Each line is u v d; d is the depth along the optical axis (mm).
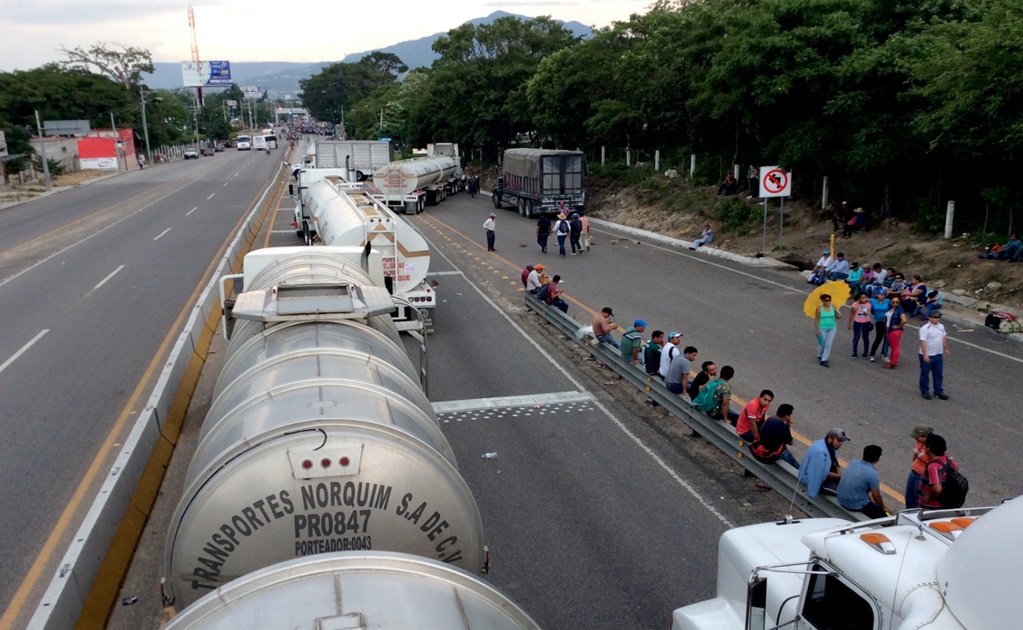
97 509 7746
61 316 18234
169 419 11320
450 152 53500
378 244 15820
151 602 7305
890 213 24250
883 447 10633
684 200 32656
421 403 6383
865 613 4551
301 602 3547
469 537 5199
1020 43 16625
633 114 38562
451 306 19625
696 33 32781
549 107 44938
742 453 9734
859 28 24172
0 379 13727
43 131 80750
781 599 5285
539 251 27859
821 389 13000
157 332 16703
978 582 3680
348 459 4824
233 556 4785
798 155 24438
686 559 7961
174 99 125125
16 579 7637
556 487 9617
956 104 18250
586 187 40844
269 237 31141
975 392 12719
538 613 7062
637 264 24875
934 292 17297
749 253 25312
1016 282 17828
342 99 180625
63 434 11250
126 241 29656
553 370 14336
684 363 11484
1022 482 9500
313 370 5980
